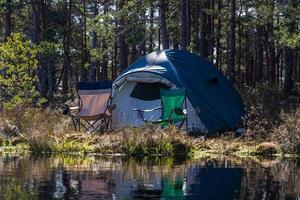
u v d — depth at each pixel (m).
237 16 24.33
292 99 17.38
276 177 7.81
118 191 6.54
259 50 27.70
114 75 34.22
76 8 29.97
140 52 35.84
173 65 14.62
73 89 24.41
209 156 10.87
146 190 6.61
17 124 13.41
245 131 13.25
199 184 7.12
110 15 20.48
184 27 19.19
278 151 11.31
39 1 26.02
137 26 20.20
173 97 13.57
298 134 11.32
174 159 10.30
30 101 16.86
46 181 7.24
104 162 9.65
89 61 33.56
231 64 21.23
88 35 32.81
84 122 14.10
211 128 13.80
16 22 31.89
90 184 7.03
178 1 21.61
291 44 16.89
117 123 14.35
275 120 13.23
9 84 16.66
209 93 14.42
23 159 9.98
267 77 29.47
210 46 28.02
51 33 28.59
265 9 20.30
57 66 38.84
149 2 19.67
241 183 7.25
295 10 17.67
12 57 16.66
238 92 16.42
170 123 12.84
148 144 11.23
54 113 15.21
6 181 7.21
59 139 11.91
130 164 9.34
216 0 27.44
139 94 14.48
